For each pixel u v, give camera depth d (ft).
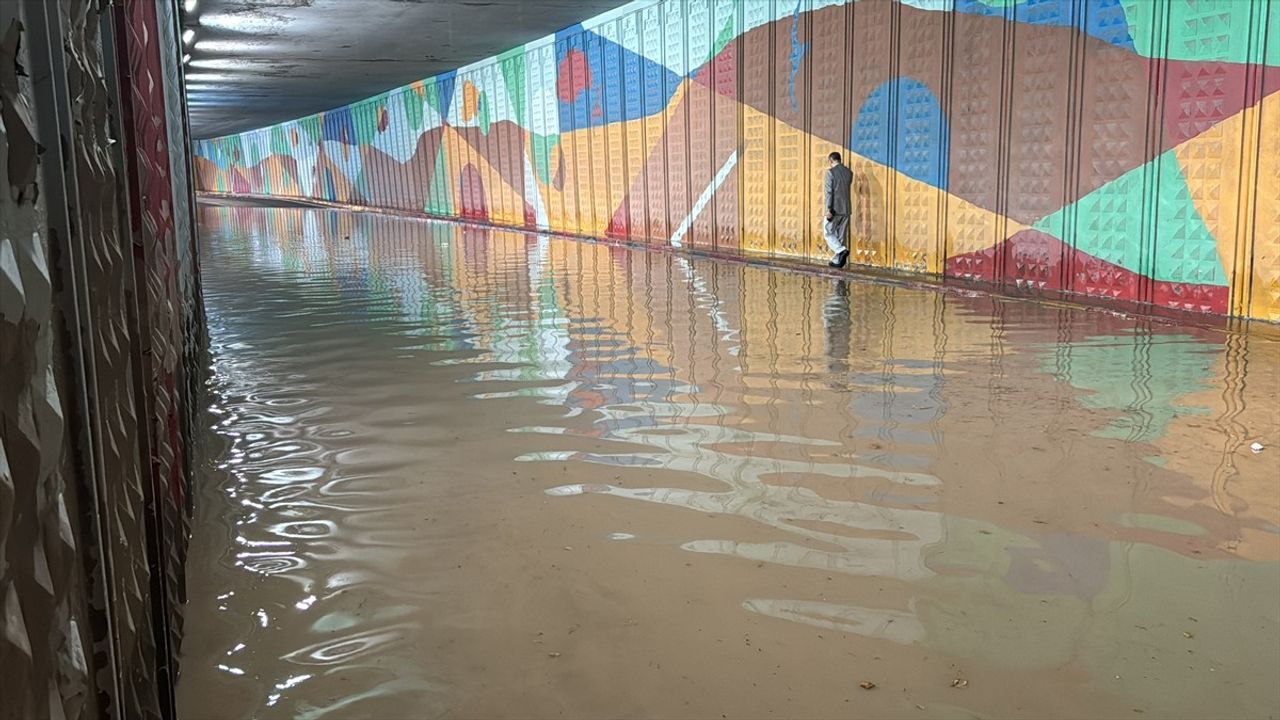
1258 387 17.56
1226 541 10.98
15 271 2.84
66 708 3.21
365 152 103.96
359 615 9.61
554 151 64.69
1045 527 11.45
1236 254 25.27
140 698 5.63
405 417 16.83
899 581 10.16
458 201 82.43
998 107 32.09
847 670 8.52
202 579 10.46
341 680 8.43
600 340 23.72
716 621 9.39
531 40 64.85
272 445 15.33
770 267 39.45
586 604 9.77
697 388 18.40
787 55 42.04
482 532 11.63
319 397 18.47
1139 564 10.46
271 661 8.76
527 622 9.42
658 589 10.08
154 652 6.28
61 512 3.31
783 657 8.73
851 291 31.83
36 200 3.31
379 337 25.03
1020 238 31.91
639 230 55.67
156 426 7.79
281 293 34.78
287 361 22.11
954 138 34.04
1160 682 8.27
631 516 12.05
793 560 10.70
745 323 25.72
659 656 8.77
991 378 18.66
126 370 5.80
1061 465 13.53
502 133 72.43
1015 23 31.12
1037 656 8.70
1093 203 29.19
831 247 37.96
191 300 22.40
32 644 2.85
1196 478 12.91
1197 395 17.06
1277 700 7.99
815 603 9.72
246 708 8.00
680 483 13.17
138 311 7.22
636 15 52.80
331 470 14.05
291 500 12.82
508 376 19.90
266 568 10.73
